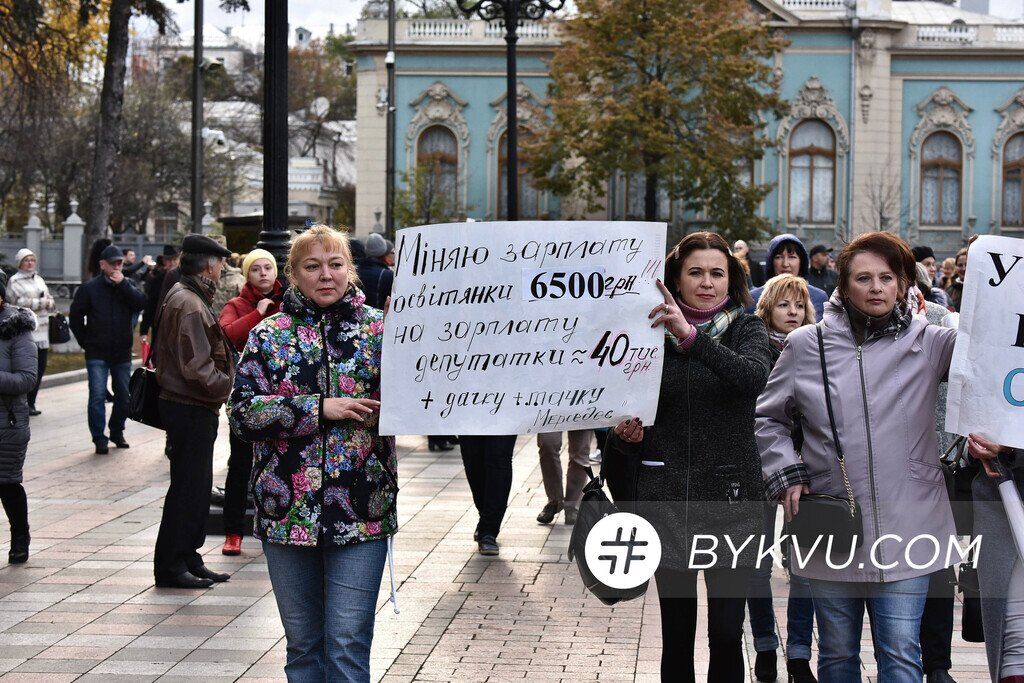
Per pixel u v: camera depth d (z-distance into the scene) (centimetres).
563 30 4000
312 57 8844
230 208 5997
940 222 4512
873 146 4428
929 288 852
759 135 4450
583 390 454
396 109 4503
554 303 453
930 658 542
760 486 454
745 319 467
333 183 7288
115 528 909
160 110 5525
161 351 734
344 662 436
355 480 438
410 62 4494
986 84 4462
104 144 2792
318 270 445
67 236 3753
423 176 4366
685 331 446
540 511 980
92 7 2748
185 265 736
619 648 612
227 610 686
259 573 773
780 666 599
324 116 8125
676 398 457
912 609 445
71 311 1302
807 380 458
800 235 4453
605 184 4472
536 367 454
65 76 2947
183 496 733
